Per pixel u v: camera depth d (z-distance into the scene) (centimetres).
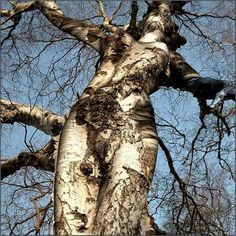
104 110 467
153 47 563
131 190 414
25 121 656
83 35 614
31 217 666
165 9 695
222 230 730
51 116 636
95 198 422
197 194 769
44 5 699
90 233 396
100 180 432
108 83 498
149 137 459
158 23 652
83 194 421
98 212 403
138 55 542
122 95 488
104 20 723
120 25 770
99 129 457
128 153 439
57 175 432
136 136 455
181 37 700
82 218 405
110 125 459
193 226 764
